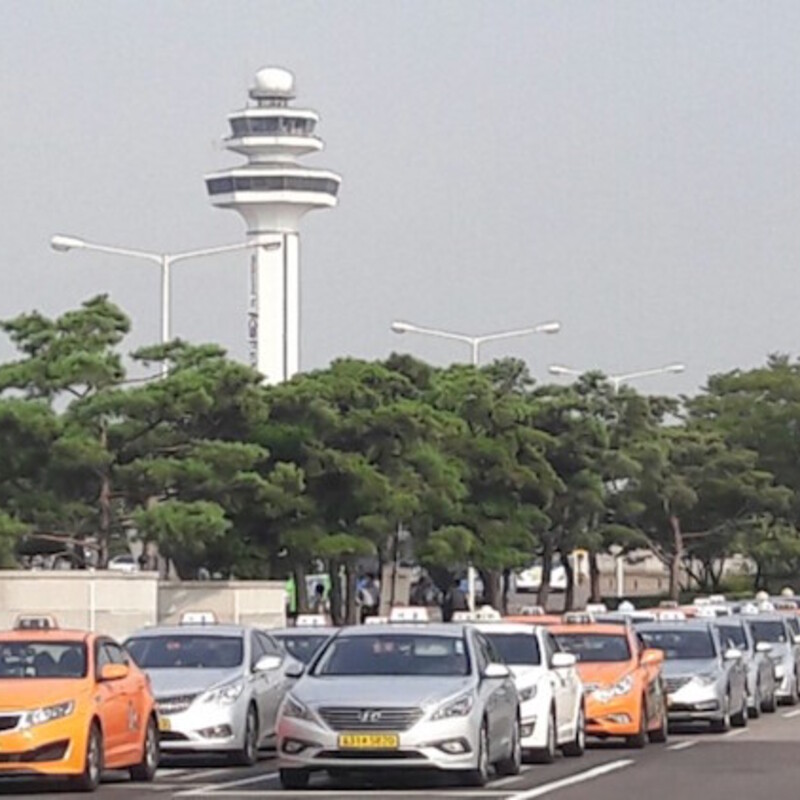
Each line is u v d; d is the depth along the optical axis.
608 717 33.97
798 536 95.56
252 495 60.88
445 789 25.86
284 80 159.25
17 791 25.75
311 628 39.19
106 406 57.75
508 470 71.62
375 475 63.69
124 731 26.91
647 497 86.62
